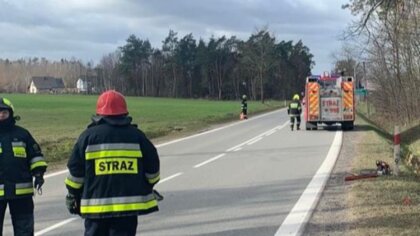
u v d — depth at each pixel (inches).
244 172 548.1
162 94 5634.8
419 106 1529.3
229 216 343.0
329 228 303.0
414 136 1127.0
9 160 247.8
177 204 385.4
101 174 186.5
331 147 789.2
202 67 5251.0
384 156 627.8
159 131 1175.0
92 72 6835.6
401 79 1573.6
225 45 5196.9
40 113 2052.2
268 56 4057.6
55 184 494.0
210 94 5275.6
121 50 5757.9
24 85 7317.9
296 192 424.8
